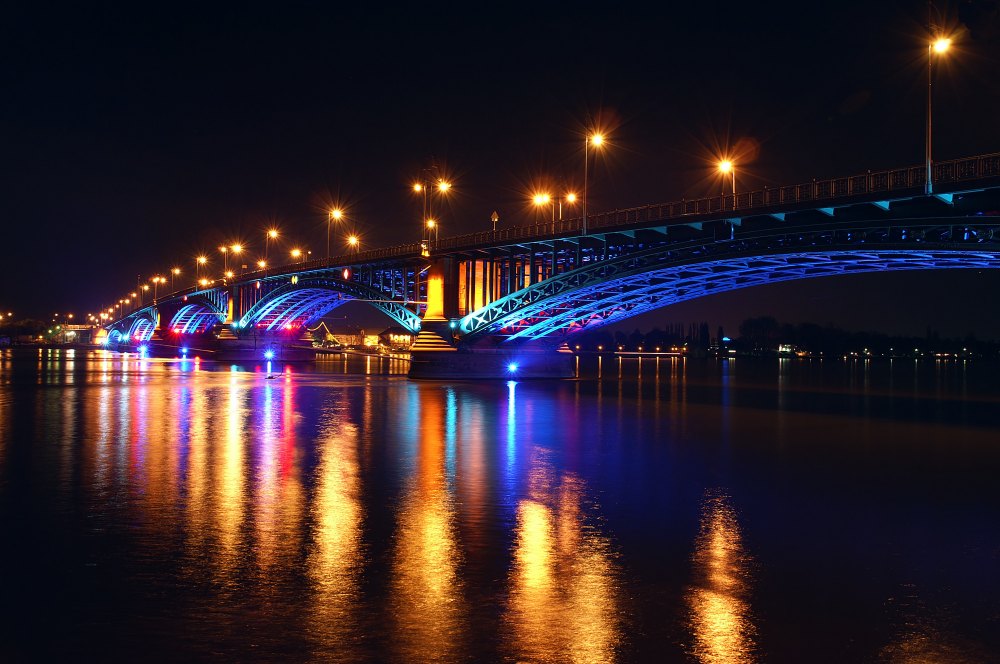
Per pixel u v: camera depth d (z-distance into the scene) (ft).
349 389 234.99
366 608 46.09
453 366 281.95
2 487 78.69
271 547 57.72
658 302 251.39
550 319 264.11
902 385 359.46
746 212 182.80
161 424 135.64
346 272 353.92
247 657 39.65
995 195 142.61
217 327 651.66
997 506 76.02
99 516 66.64
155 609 45.62
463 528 64.13
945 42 144.36
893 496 80.74
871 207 163.32
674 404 205.77
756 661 39.99
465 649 40.81
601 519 68.39
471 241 278.26
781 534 64.23
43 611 45.29
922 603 48.14
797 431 141.59
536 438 124.16
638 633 43.14
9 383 248.11
